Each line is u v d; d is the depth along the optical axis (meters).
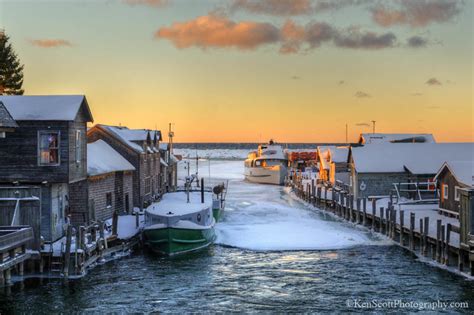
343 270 29.48
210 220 36.97
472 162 39.41
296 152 108.75
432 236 31.80
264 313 22.66
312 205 58.97
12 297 24.44
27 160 29.72
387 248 35.00
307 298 24.66
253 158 98.56
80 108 31.88
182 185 77.88
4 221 27.03
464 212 27.75
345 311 22.89
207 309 23.14
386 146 55.62
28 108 30.59
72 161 30.59
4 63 69.75
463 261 28.41
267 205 56.44
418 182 52.16
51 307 23.22
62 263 27.34
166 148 68.56
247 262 31.38
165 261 31.52
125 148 46.41
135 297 24.67
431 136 69.81
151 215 33.62
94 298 24.47
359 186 53.50
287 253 33.69
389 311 22.84
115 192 41.88
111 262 31.16
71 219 34.28
